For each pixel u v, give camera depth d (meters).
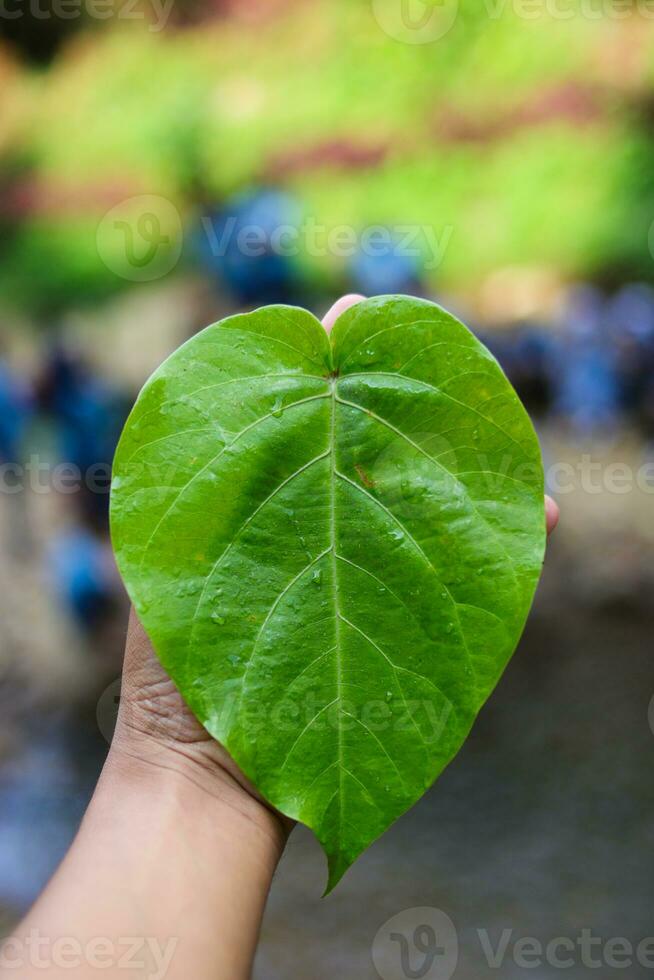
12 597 1.53
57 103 2.76
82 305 2.28
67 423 1.47
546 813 1.11
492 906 1.00
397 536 0.43
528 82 2.29
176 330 1.98
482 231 2.05
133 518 0.42
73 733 1.27
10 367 1.83
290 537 0.43
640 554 1.51
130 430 0.42
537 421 1.79
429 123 2.31
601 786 1.14
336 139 2.33
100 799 0.47
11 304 2.35
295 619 0.42
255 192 2.25
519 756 1.19
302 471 0.43
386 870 1.06
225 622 0.42
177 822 0.45
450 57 2.38
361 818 0.41
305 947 0.96
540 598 1.47
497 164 2.19
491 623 0.42
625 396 1.77
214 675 0.41
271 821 0.47
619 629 1.38
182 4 2.75
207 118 2.52
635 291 1.89
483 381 0.43
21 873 1.01
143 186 2.46
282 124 2.41
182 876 0.44
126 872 0.44
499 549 0.42
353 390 0.44
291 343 0.44
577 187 2.09
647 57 2.21
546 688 1.29
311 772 0.41
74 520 1.50
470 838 1.08
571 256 1.98
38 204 2.59
